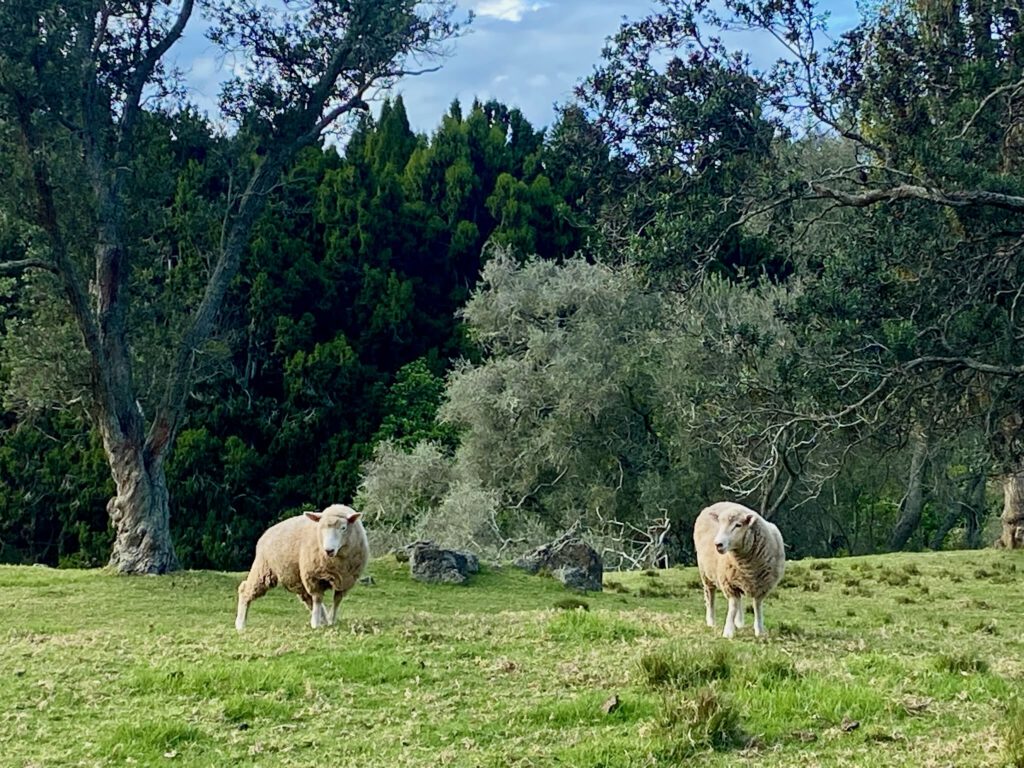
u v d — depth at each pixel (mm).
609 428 40625
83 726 8891
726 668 9711
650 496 38406
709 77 20391
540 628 12312
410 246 52625
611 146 21125
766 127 20375
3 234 24703
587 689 9688
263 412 45500
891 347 18266
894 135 20000
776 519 41000
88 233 25094
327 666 10445
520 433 40812
